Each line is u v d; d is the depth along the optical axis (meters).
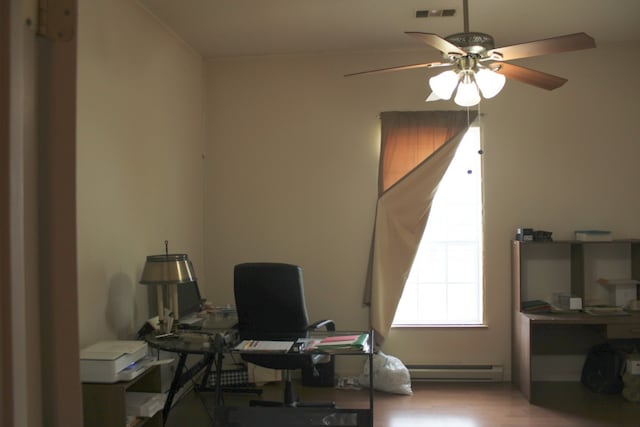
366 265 4.21
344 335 2.75
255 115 4.31
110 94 2.81
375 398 3.74
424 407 3.55
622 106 4.06
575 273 4.02
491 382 4.09
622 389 3.75
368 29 3.69
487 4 3.24
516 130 4.13
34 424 0.77
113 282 2.83
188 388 3.94
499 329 4.13
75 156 0.80
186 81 3.97
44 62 0.79
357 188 4.23
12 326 0.67
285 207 4.29
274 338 2.75
